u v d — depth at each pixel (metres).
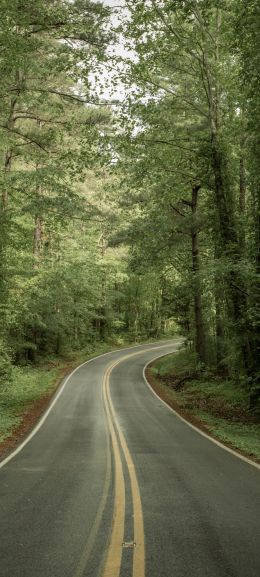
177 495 6.56
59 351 40.72
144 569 4.07
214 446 11.02
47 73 14.08
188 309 32.12
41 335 36.38
